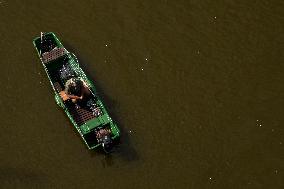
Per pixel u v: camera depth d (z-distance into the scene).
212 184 24.81
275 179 24.84
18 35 28.78
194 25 29.67
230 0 30.61
